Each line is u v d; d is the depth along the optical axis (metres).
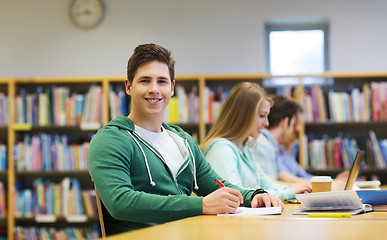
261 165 3.25
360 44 5.21
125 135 1.78
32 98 4.97
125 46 5.27
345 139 4.93
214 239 1.07
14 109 4.97
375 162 4.91
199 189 2.07
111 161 1.69
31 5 5.35
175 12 5.28
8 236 4.88
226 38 5.25
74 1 5.32
